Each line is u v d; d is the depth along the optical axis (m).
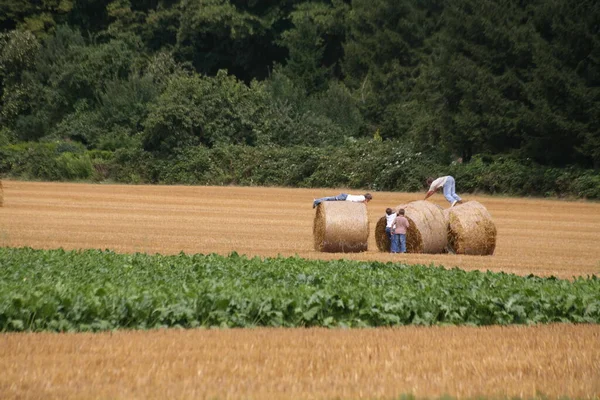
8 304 49.34
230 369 39.94
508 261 91.44
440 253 98.50
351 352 44.22
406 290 58.59
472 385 37.88
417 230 97.38
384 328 51.72
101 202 176.75
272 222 138.62
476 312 55.53
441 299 57.25
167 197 197.25
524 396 35.94
